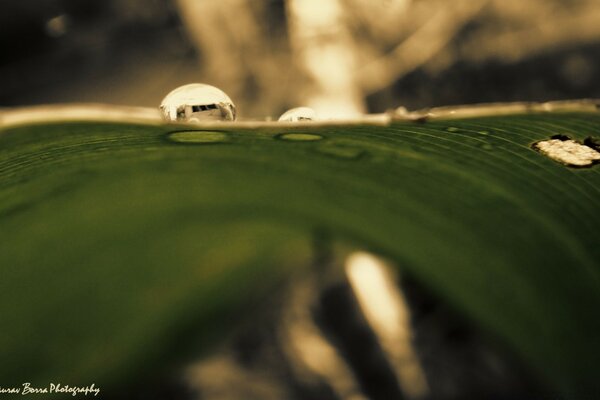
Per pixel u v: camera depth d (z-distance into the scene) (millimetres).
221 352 111
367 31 193
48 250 90
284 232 98
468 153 90
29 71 198
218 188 91
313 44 191
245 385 111
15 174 88
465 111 91
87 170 89
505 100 185
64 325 93
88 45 205
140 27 205
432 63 190
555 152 90
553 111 91
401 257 93
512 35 187
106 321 95
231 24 197
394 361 112
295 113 105
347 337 115
